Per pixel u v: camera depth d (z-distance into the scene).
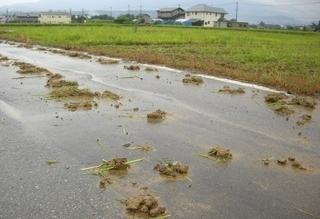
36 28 50.59
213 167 5.84
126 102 9.84
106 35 34.66
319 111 9.60
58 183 5.18
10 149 6.34
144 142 6.85
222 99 10.53
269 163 6.07
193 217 4.43
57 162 5.86
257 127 7.99
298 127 8.10
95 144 6.68
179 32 44.44
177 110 9.18
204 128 7.80
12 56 20.25
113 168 5.64
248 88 12.23
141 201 4.60
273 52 24.31
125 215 4.43
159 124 7.98
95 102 9.68
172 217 4.42
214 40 34.09
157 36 35.12
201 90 11.70
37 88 11.29
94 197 4.83
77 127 7.62
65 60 18.72
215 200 4.83
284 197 4.97
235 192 5.06
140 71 15.35
